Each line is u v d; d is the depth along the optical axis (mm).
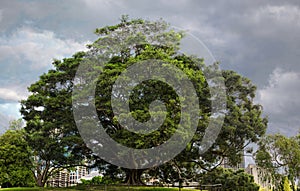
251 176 28453
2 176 24875
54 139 21844
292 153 26594
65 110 21016
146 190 19391
